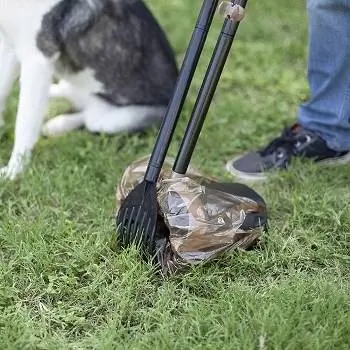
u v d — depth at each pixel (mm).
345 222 3484
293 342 2654
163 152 3123
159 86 4445
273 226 3492
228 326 2775
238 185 3510
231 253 3197
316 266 3273
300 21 6059
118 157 4137
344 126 3826
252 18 6082
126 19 4207
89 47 4133
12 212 3609
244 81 5059
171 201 3119
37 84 3924
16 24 3811
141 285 3041
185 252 3090
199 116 3146
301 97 4848
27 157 3932
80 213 3645
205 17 3107
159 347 2688
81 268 3188
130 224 3162
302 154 3973
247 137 4375
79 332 2879
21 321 2852
